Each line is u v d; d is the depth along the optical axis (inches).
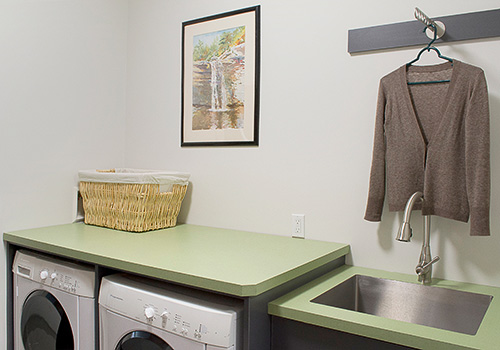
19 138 80.2
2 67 77.1
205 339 47.8
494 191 60.8
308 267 58.7
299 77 77.3
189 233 80.4
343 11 72.6
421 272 60.8
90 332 62.8
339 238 73.4
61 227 84.2
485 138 57.8
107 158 98.9
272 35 80.4
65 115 88.6
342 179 73.0
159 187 81.6
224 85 86.6
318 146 75.4
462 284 61.9
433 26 62.3
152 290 55.5
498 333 43.3
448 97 60.6
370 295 65.8
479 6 61.6
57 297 67.3
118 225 82.0
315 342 49.3
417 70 64.3
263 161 81.7
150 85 98.7
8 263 77.9
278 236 78.9
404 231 55.1
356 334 45.7
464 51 62.7
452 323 59.2
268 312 51.6
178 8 93.7
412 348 43.1
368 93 70.4
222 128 87.0
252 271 53.2
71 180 90.4
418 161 63.6
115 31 99.6
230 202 86.1
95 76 94.8
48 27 84.5
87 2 92.3
